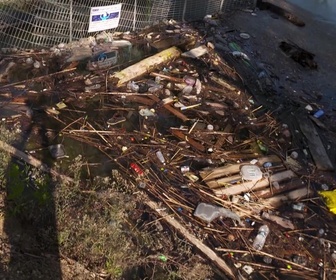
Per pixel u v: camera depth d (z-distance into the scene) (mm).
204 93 7016
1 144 5246
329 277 4707
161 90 6867
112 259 4164
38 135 5730
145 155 5691
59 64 7023
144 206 4996
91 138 5836
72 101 6379
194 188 5363
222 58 7941
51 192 4641
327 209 5480
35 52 7160
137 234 4613
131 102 6559
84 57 7246
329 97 7699
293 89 7680
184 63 7598
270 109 6992
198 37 8383
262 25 9227
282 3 10398
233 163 5820
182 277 4301
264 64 8109
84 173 5301
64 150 5566
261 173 5707
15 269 3895
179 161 5711
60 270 4008
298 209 5387
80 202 4766
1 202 4457
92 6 7816
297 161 6113
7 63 6832
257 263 4699
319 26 9898
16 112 5996
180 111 6559
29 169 5074
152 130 6113
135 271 4250
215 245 4785
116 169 5434
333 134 6828
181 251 4559
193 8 8906
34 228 4316
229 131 6359
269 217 5211
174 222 4883
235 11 9531
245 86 7414
